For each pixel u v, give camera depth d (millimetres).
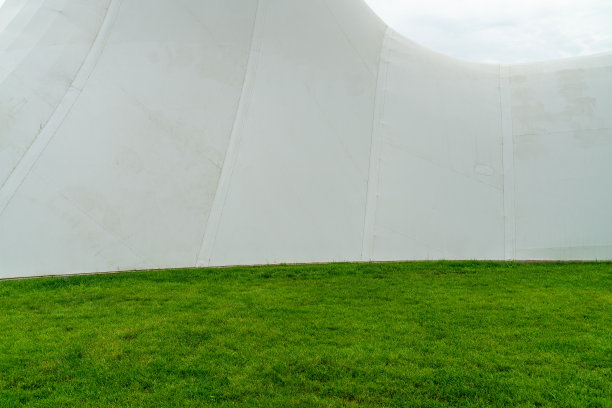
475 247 11594
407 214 11844
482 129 13180
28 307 7492
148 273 9664
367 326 6453
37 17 12555
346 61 13727
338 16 14414
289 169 11719
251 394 4602
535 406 4301
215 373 5047
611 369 4992
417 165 12516
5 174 10516
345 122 12805
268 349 5664
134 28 12242
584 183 11797
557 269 10133
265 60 12672
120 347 5707
